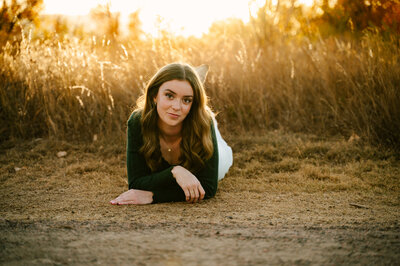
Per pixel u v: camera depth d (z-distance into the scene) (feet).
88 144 13.87
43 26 18.56
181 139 8.36
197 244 5.16
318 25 19.38
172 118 7.55
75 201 8.54
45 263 4.44
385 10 17.89
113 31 18.08
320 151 12.55
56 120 14.38
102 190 9.59
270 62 17.12
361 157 11.98
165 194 8.16
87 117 14.34
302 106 15.66
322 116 14.89
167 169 8.03
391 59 14.11
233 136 14.48
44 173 11.35
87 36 17.56
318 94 15.74
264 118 15.30
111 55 16.74
